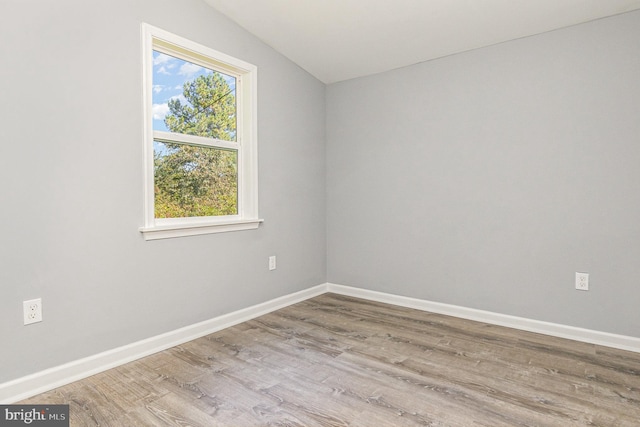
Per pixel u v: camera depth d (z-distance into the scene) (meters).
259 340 2.58
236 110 3.05
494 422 1.62
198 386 1.95
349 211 3.70
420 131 3.21
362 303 3.48
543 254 2.68
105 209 2.15
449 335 2.66
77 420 1.65
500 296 2.87
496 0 2.35
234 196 3.04
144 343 2.34
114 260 2.20
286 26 2.88
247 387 1.93
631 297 2.38
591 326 2.52
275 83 3.23
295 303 3.48
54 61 1.93
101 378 2.04
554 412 1.69
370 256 3.58
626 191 2.38
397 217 3.38
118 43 2.19
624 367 2.14
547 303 2.68
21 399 1.83
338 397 1.83
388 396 1.84
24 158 1.84
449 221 3.09
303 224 3.59
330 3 2.57
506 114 2.79
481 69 2.89
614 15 2.38
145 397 1.84
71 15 1.99
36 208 1.89
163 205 2.57
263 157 3.15
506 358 2.27
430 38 2.83
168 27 2.43
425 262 3.24
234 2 2.63
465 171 2.99
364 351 2.38
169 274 2.49
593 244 2.50
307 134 3.60
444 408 1.73
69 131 1.99
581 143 2.51
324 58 3.30
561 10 2.37
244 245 3.00
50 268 1.94
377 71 3.42
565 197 2.58
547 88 2.62
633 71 2.33
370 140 3.52
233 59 2.85
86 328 2.08
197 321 2.66
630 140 2.35
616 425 1.60
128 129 2.25
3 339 1.79
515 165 2.77
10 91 1.79
